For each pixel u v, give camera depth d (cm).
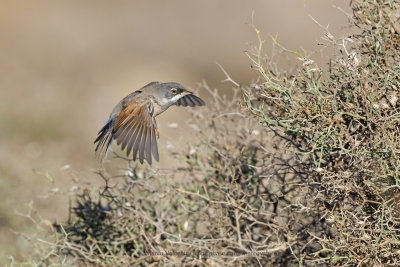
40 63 3878
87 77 3678
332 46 913
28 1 4738
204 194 1153
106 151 1108
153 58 4084
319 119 883
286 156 1093
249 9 4184
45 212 1502
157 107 1176
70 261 1146
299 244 1013
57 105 3020
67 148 2330
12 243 1386
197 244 1023
